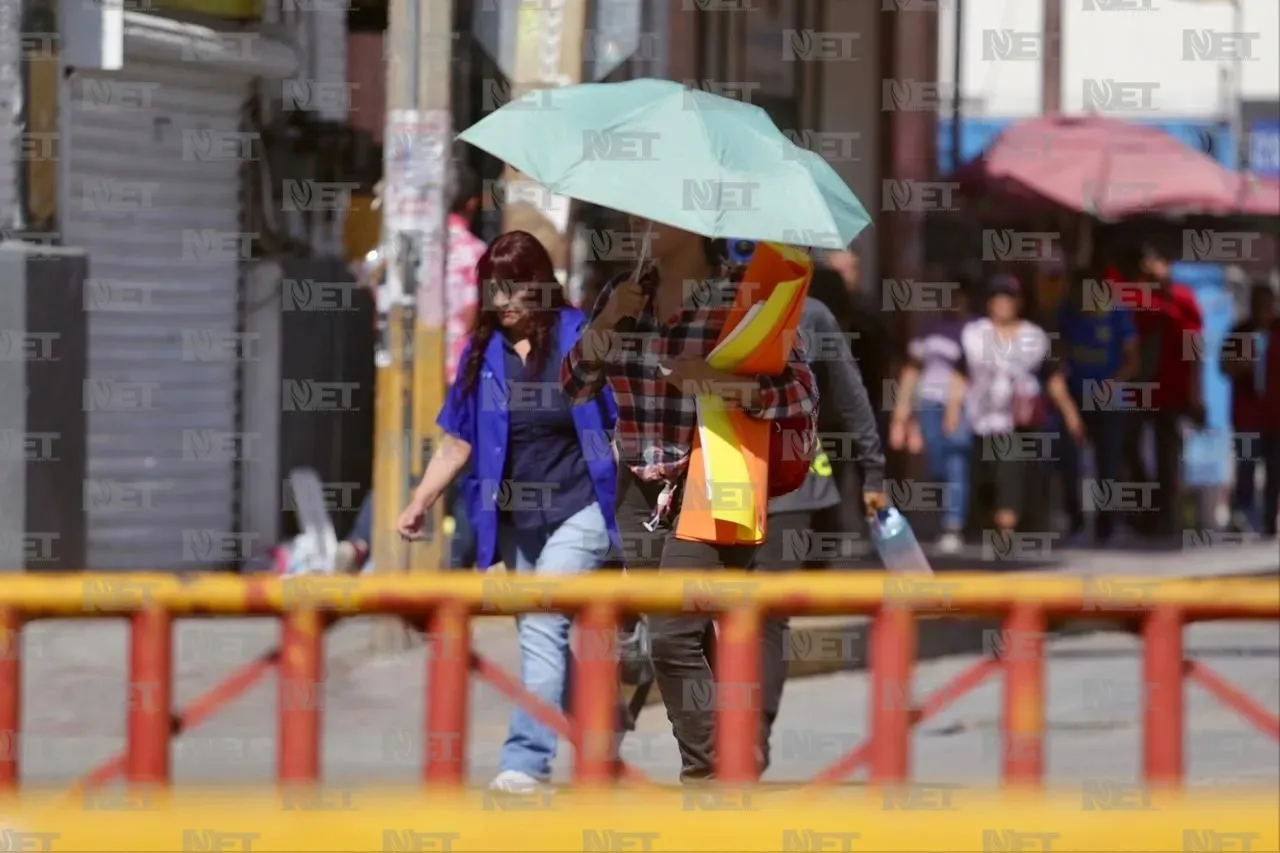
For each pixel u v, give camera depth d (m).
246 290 49.97
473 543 42.16
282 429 49.88
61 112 40.44
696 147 23.20
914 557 28.84
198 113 48.81
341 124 51.41
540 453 27.48
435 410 39.47
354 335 50.94
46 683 35.25
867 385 45.34
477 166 47.66
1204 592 18.62
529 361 27.36
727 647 18.72
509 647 38.53
